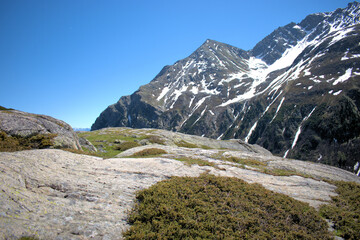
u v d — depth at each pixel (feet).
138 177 62.80
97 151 151.02
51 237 31.58
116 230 38.01
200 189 54.65
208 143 296.30
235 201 49.83
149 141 217.97
